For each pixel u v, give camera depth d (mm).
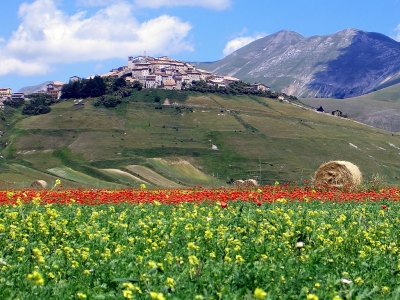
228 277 8422
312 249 10492
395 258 10562
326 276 8836
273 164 131625
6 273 8688
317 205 19531
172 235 11547
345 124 188250
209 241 10648
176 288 7863
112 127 159625
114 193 23609
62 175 104062
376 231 12719
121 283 8156
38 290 7961
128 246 10844
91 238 11203
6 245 10945
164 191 28453
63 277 8859
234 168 128250
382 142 164750
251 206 17766
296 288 8078
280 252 10117
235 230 12242
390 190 25734
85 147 139500
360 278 8602
